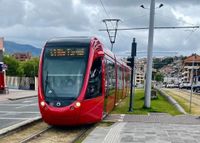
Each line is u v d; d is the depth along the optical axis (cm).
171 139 1357
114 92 2527
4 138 1496
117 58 2808
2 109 2895
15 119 2159
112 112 2356
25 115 2411
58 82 1756
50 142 1452
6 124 1916
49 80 1769
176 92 6738
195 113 2455
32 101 3966
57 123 1708
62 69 1784
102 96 1889
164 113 2341
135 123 1809
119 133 1484
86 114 1723
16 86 7431
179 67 13588
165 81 14938
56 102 1691
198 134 1482
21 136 1567
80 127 1827
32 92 5984
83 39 1883
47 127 1836
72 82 1745
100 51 1906
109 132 1512
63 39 1898
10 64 12525
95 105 1794
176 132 1526
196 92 7256
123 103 3316
